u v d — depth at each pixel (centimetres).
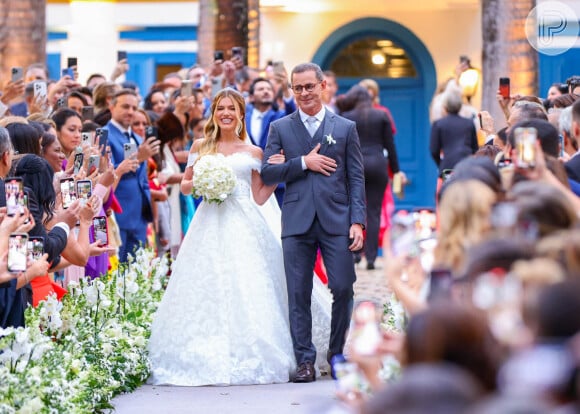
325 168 1174
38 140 1118
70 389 863
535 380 383
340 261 1169
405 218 677
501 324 470
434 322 420
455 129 1975
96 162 1205
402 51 3098
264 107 1766
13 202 820
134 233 1502
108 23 3281
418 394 351
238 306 1171
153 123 1736
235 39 2392
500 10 2125
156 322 1183
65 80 1672
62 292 1089
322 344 1220
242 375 1150
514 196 636
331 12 3084
